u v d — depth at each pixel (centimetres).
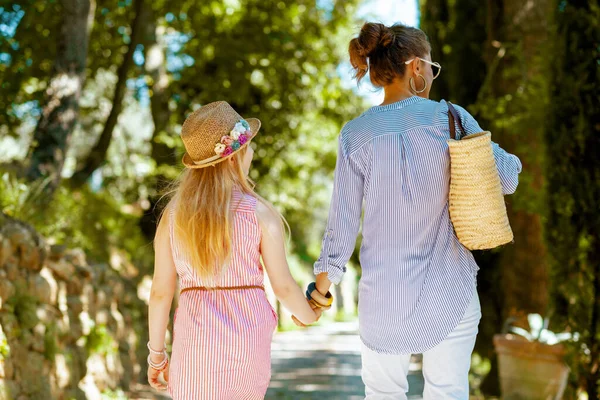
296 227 2866
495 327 1177
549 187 733
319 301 374
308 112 1994
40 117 1082
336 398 1077
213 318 334
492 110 1041
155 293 356
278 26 1733
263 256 346
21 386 685
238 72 1742
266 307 342
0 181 927
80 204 1355
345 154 370
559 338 754
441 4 1281
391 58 377
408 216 359
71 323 865
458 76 1236
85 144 2453
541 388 758
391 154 360
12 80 1483
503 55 1089
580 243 706
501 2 1105
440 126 361
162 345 361
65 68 1088
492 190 351
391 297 358
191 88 1873
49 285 802
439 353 360
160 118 1697
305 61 1780
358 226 372
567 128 717
